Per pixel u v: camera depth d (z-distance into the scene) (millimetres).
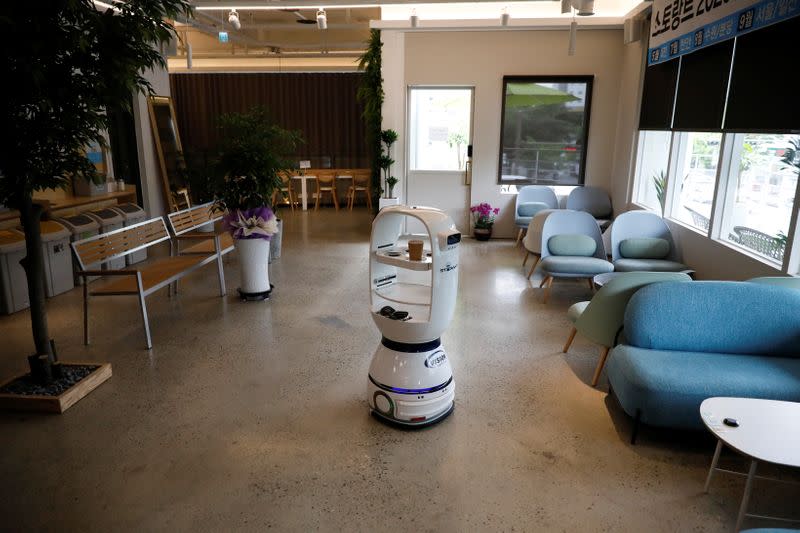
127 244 4930
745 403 2506
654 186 7012
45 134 2926
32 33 2740
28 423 3217
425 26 8016
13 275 5070
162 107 8219
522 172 8562
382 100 8414
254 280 5496
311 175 11680
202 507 2523
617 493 2633
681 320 3229
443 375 3201
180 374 3863
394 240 3504
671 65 6039
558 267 5457
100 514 2475
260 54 11633
